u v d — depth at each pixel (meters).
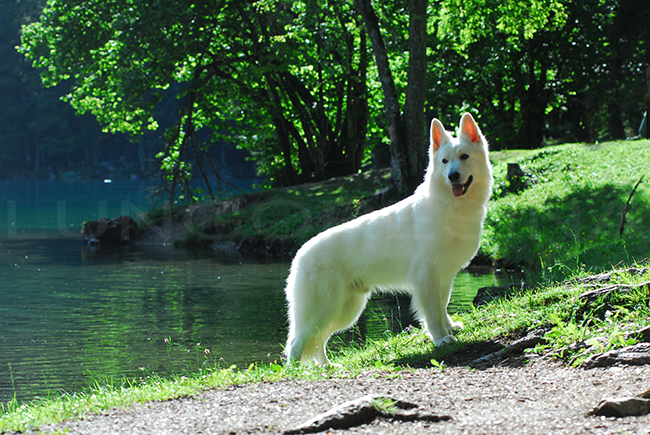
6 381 6.34
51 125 94.25
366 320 9.11
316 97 29.48
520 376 4.17
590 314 5.04
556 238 12.66
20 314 10.00
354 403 3.37
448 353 5.30
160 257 18.20
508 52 28.34
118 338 8.27
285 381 4.57
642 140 20.98
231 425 3.43
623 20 30.34
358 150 29.41
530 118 31.36
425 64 19.61
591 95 32.97
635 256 8.47
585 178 16.73
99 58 27.67
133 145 99.50
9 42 94.00
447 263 5.69
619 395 3.41
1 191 57.56
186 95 28.53
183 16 24.58
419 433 3.08
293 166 32.00
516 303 6.04
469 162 5.53
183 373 6.45
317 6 20.64
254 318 9.52
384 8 22.08
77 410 4.06
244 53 28.14
